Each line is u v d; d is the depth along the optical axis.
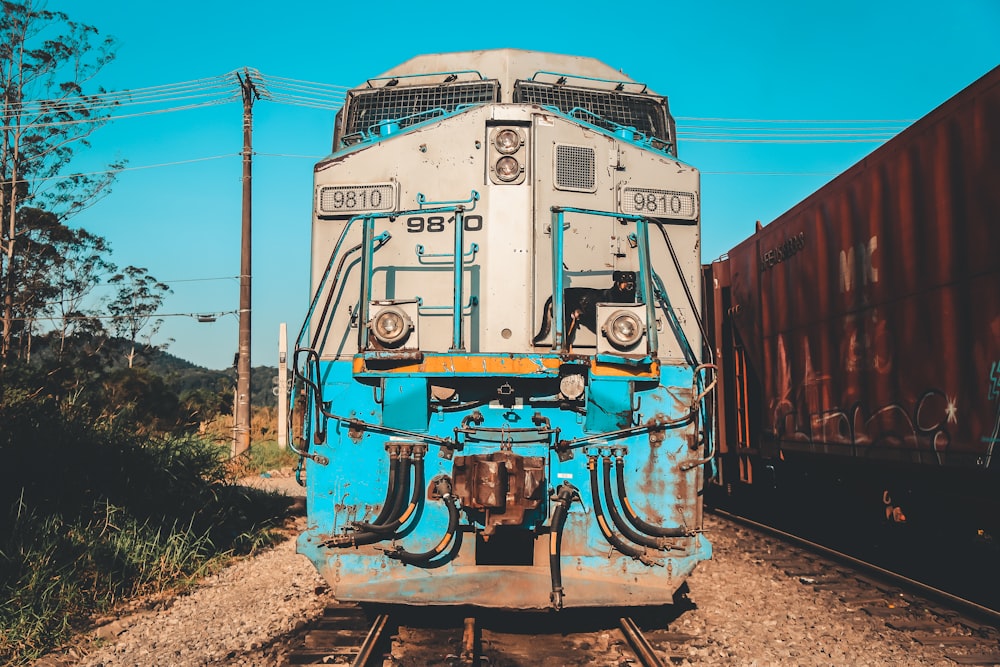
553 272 5.73
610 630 5.80
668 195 6.41
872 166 8.05
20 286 35.34
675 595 6.96
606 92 7.41
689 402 5.91
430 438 5.62
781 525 12.16
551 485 5.60
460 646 5.36
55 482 8.02
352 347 5.99
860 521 9.52
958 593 7.51
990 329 6.18
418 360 5.50
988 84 6.22
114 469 8.72
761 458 11.39
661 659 5.23
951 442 6.68
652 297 5.80
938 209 6.91
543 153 6.23
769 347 10.94
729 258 12.83
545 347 6.02
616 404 5.61
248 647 5.59
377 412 5.75
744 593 7.21
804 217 9.70
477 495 5.24
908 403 7.36
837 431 8.81
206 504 9.55
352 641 5.52
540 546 5.66
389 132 6.64
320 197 6.22
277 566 8.48
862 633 6.05
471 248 6.09
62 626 6.02
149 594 7.32
